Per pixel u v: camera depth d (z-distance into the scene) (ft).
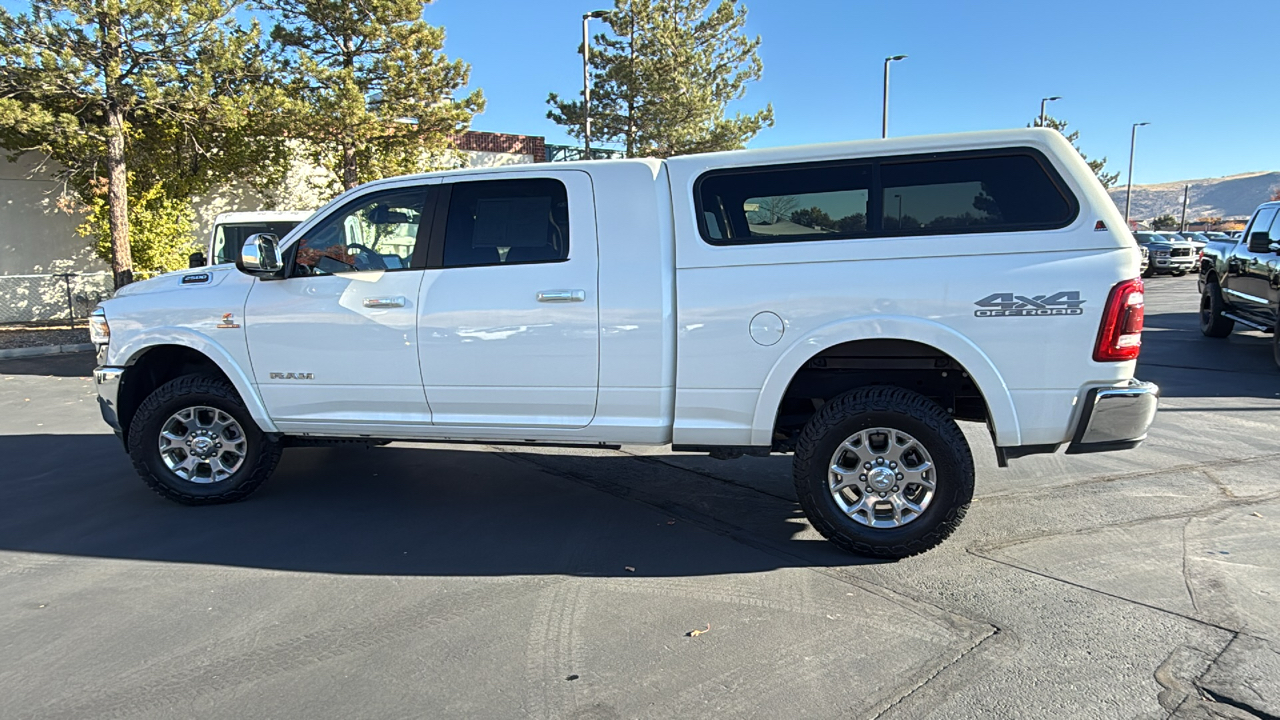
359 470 19.21
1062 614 10.85
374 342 14.80
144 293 16.24
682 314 13.41
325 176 65.51
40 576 12.66
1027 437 12.47
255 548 13.87
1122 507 15.28
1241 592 11.39
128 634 10.61
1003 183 12.55
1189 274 98.27
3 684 9.36
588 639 10.37
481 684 9.27
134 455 16.05
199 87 47.60
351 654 10.02
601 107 82.58
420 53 59.31
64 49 44.60
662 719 8.51
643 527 14.89
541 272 14.03
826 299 12.82
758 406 13.33
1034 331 12.23
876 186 12.93
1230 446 19.71
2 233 57.72
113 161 50.37
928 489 12.81
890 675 9.36
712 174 13.48
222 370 15.67
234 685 9.29
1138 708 8.59
